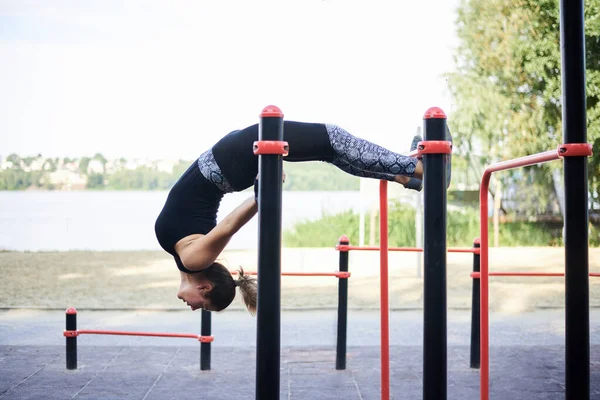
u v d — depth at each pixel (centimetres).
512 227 1784
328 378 557
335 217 1883
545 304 896
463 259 1391
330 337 714
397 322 789
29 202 4122
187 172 306
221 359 628
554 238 1719
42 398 505
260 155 219
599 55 1489
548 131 1697
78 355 643
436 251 223
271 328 218
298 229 1820
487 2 1653
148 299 955
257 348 219
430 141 222
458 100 1706
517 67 1644
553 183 1831
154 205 3750
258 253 220
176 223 299
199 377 566
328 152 294
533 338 703
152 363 613
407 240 1697
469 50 1680
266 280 218
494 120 1703
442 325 222
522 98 1683
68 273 1213
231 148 294
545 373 567
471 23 1669
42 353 647
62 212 3152
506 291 1002
